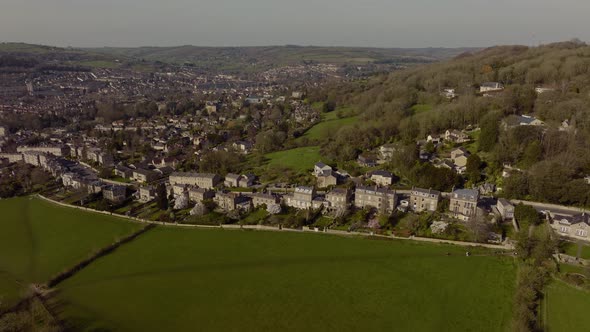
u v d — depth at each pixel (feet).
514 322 351.87
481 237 503.61
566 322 355.36
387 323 370.73
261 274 464.65
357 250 509.35
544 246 444.96
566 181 583.99
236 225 598.34
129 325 381.81
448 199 622.95
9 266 506.89
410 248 506.48
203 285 446.19
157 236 581.12
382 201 613.52
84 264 501.56
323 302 406.21
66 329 378.12
